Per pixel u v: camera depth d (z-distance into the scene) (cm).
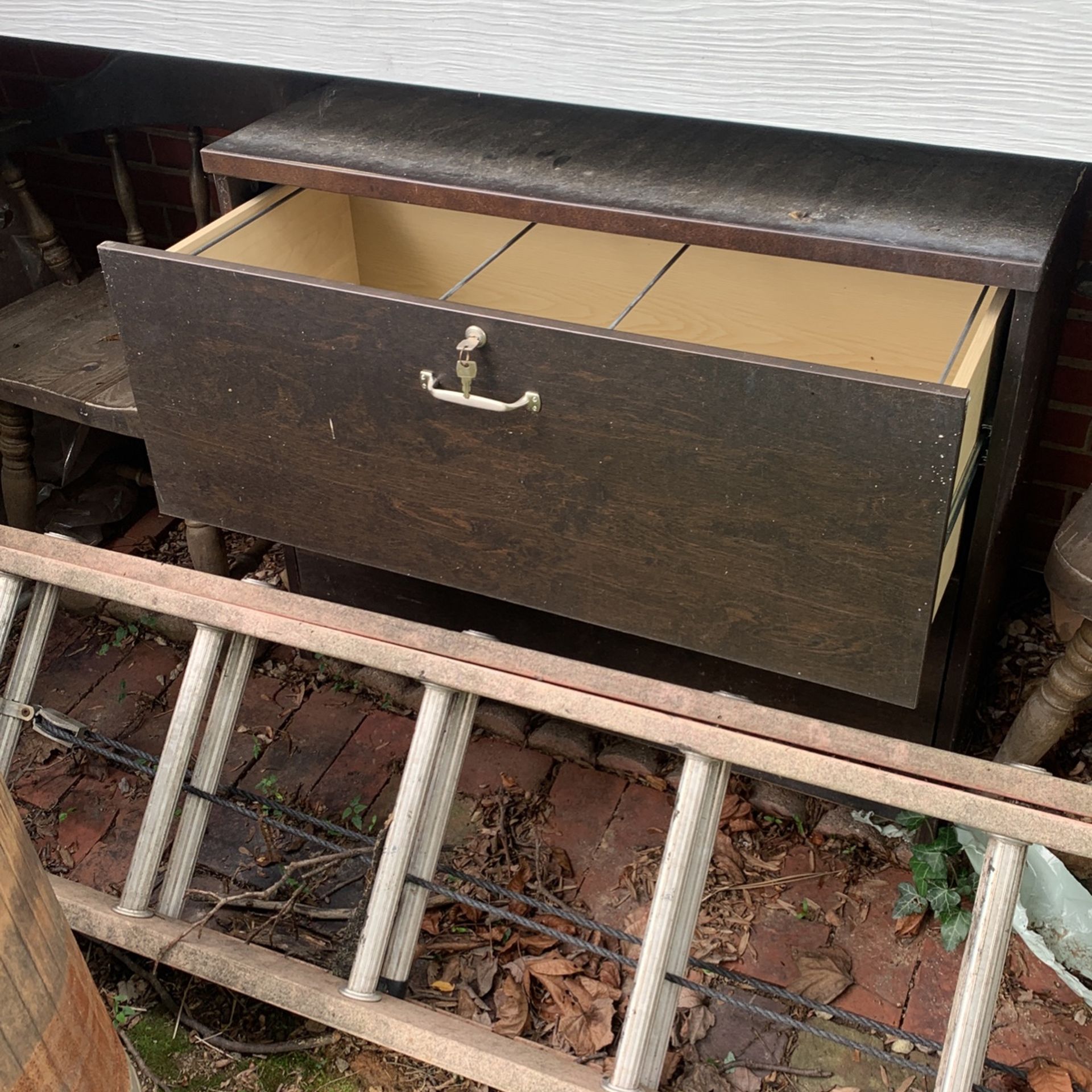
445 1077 154
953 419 118
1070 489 206
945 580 145
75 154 259
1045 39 118
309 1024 161
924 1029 156
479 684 139
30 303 221
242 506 170
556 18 140
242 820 187
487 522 153
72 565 159
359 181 156
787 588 139
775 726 134
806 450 128
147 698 210
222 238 166
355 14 150
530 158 159
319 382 150
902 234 134
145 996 165
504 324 134
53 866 182
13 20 173
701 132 165
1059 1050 154
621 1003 161
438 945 167
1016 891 122
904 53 125
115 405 189
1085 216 169
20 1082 95
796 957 166
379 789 192
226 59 162
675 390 130
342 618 150
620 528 145
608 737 196
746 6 130
